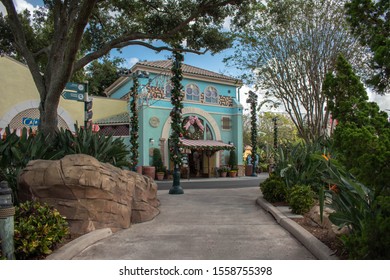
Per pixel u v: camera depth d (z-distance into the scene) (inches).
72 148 331.3
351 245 144.3
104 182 238.4
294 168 365.4
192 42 492.1
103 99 973.8
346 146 137.6
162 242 214.5
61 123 830.5
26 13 555.8
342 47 470.3
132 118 742.5
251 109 1080.2
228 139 1119.0
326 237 201.8
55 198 222.2
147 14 496.4
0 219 155.3
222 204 384.5
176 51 495.2
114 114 988.6
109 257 183.5
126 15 518.9
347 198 179.3
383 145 128.1
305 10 483.5
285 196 348.8
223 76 1106.7
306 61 499.8
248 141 1859.0
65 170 222.1
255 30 512.1
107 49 409.7
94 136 342.6
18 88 743.1
